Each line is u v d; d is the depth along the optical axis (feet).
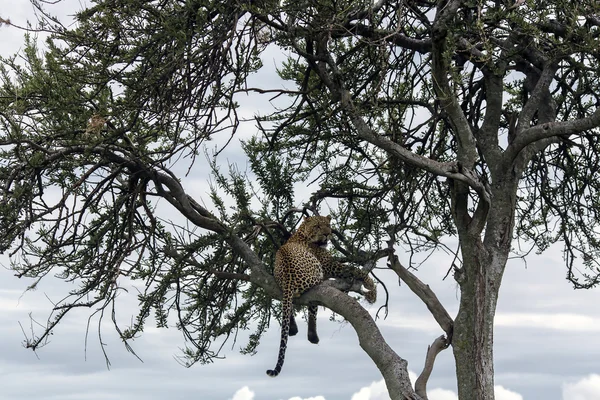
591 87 31.63
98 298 27.17
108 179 27.78
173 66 24.27
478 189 26.86
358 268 29.99
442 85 25.20
